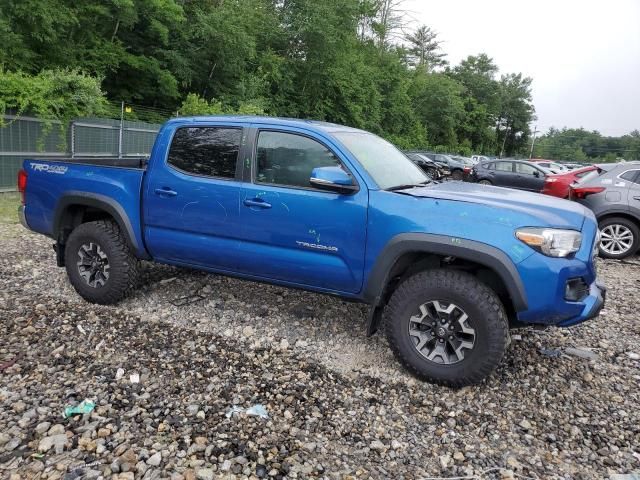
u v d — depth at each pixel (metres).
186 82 20.56
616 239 8.23
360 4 29.52
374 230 3.59
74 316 4.45
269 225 3.94
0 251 6.41
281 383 3.52
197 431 2.91
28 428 2.85
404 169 4.37
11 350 3.76
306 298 5.23
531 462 2.82
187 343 4.05
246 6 22.28
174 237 4.39
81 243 4.73
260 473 2.59
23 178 5.09
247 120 4.18
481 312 3.34
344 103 30.22
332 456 2.78
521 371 3.87
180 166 4.36
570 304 3.31
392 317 3.64
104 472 2.53
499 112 75.12
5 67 12.39
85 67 15.81
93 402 3.13
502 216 3.33
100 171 4.69
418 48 67.69
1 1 12.09
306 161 3.91
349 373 3.73
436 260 3.75
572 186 8.71
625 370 3.99
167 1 18.56
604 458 2.87
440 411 3.29
